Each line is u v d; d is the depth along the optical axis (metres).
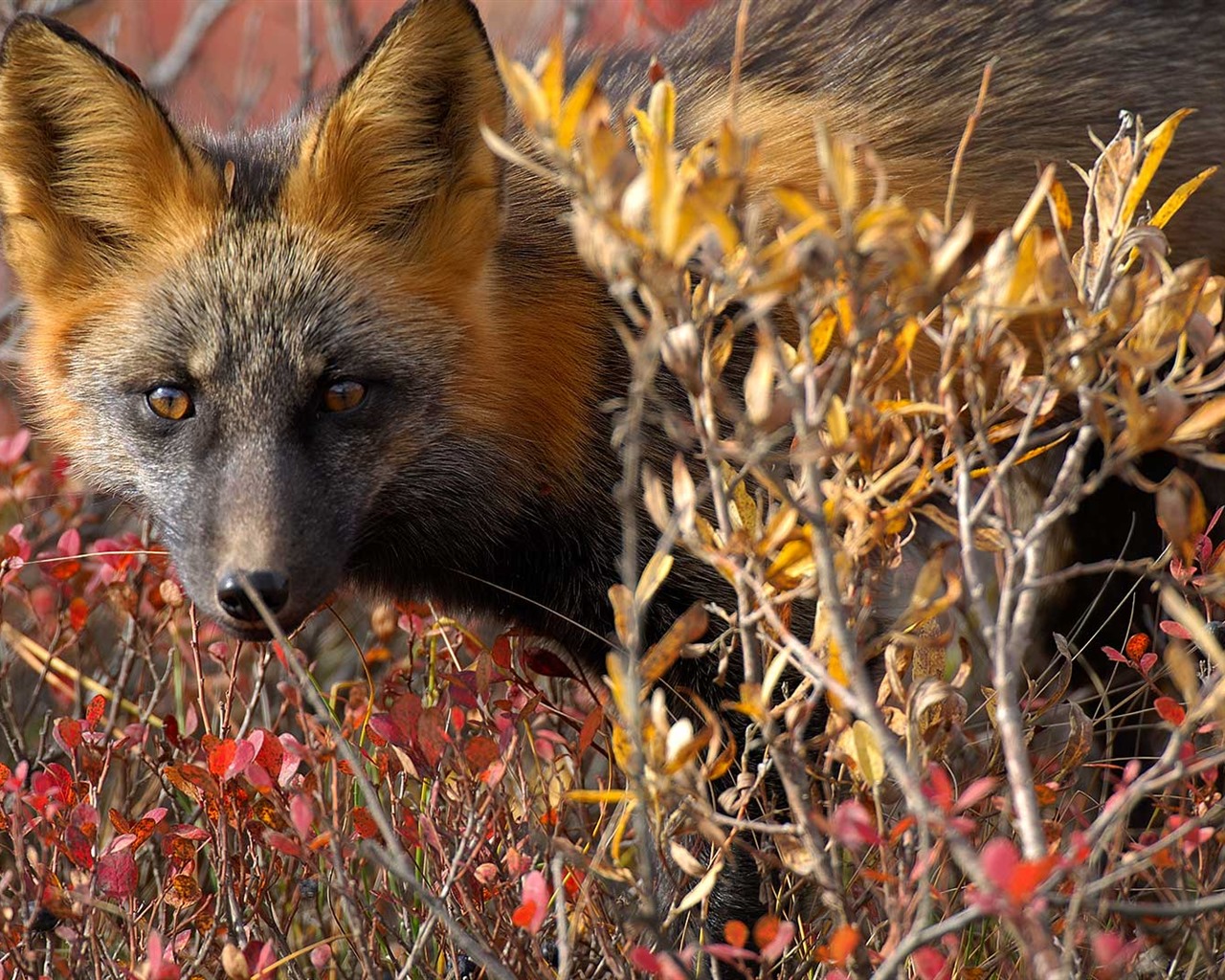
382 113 7.77
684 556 7.88
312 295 7.66
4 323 10.94
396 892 7.88
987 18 9.73
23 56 7.62
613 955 6.47
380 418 7.73
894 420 5.54
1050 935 5.20
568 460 8.21
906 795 4.84
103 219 7.96
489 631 9.71
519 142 8.52
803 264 4.60
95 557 9.95
